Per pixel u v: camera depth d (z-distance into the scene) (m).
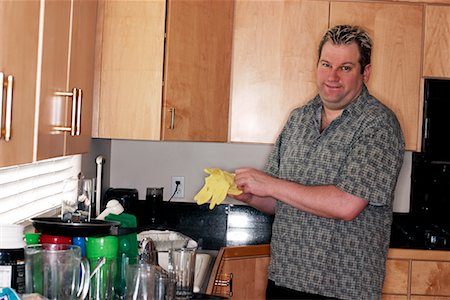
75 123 2.39
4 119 1.62
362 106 2.85
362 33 2.86
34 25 1.87
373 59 4.10
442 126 4.17
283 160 3.04
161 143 4.46
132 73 3.50
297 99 4.08
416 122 4.13
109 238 2.16
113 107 3.51
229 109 4.08
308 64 4.08
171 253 2.35
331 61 2.83
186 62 3.66
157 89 3.50
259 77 4.08
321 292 2.85
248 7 4.06
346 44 2.81
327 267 2.84
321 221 2.84
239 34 4.07
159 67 3.50
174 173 4.46
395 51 4.10
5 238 1.85
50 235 2.12
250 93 4.09
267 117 4.09
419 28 4.09
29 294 1.79
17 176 2.61
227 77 4.02
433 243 3.98
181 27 3.60
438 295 3.86
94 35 2.80
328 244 2.83
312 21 4.07
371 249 2.83
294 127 3.04
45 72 2.01
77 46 2.45
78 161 3.58
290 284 2.92
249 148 4.47
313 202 2.71
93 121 3.51
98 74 3.50
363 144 2.76
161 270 2.12
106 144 4.30
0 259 1.82
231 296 3.46
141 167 4.46
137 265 2.03
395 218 4.43
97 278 2.08
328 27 4.07
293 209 2.92
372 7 4.08
